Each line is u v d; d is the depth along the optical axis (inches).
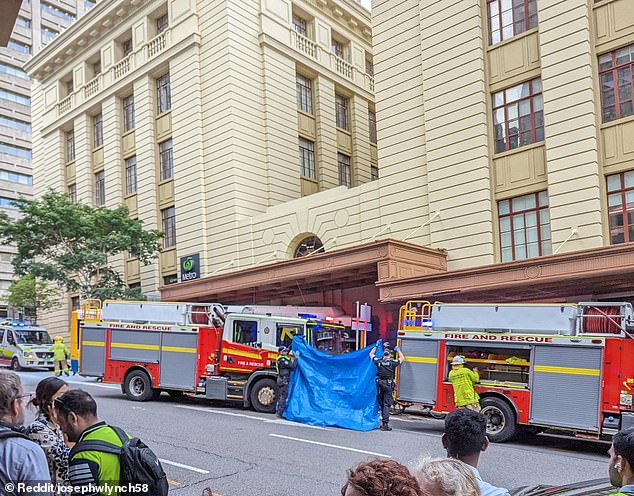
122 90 1259.2
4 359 1104.2
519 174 745.6
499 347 486.0
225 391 609.9
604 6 697.6
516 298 719.7
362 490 96.6
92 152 1348.4
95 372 691.4
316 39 1238.3
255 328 628.4
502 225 761.6
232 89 1048.8
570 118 697.6
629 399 420.2
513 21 770.8
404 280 725.9
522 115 754.2
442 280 702.5
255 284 909.2
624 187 669.3
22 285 1421.0
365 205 896.3
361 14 1330.0
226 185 1043.3
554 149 706.8
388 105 882.1
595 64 698.2
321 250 940.0
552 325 466.9
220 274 967.6
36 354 1061.8
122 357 678.5
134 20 1236.5
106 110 1296.8
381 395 519.2
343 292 946.7
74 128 1391.5
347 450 410.0
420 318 564.4
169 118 1165.7
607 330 445.7
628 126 669.3
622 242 664.4
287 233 973.8
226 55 1056.2
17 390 140.5
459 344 505.7
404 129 860.0
